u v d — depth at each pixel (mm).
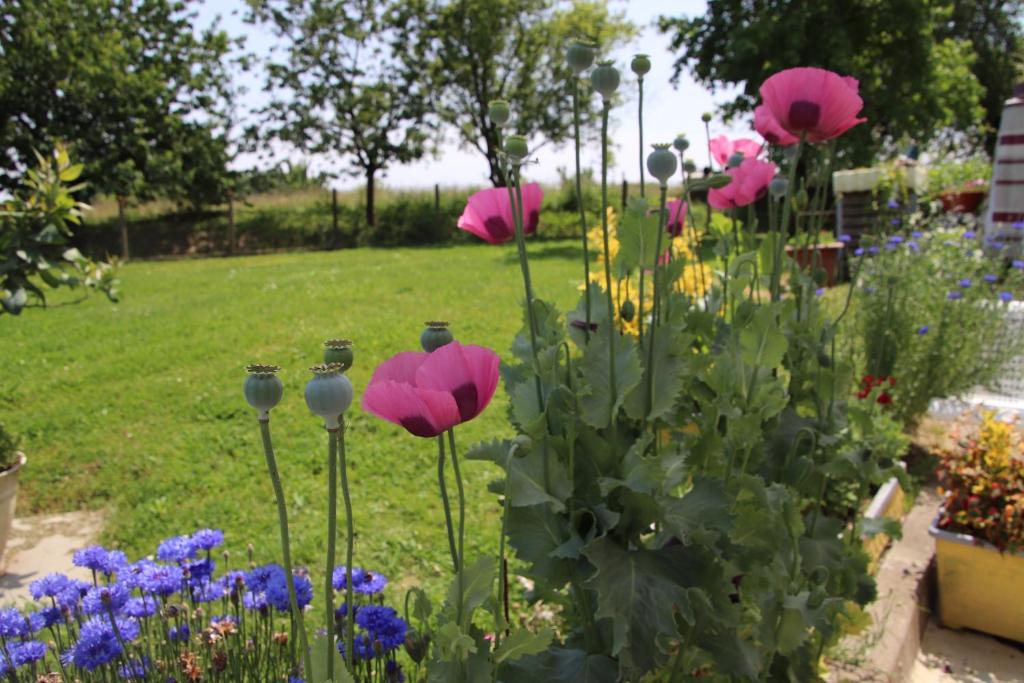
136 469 4793
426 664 1315
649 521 1503
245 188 24203
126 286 12594
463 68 24641
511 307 9328
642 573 1463
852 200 9992
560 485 1453
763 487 1752
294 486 4477
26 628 1997
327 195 25000
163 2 23141
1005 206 7406
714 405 1815
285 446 5016
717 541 1687
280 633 2145
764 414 1844
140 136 21328
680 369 1571
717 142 2721
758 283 2365
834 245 9055
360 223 23016
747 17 20328
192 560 2410
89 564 2205
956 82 20953
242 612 2178
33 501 4500
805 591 2082
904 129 19328
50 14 20562
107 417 5664
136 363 7027
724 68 19422
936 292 4957
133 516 4227
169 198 22891
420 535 3838
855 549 2455
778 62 18547
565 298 9977
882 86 19234
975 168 10234
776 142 2303
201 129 23203
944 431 4434
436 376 1203
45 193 3723
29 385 6430
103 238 21500
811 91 1776
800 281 2342
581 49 1376
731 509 1634
